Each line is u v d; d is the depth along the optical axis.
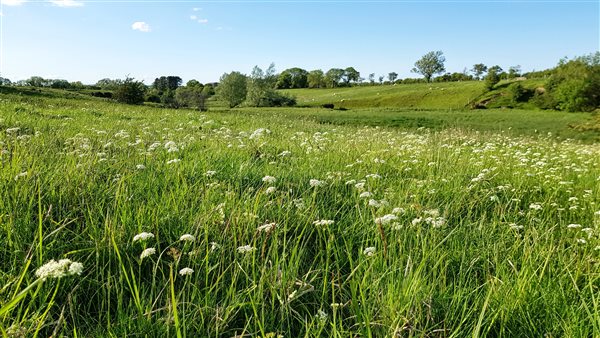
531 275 3.48
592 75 78.06
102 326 2.94
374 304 3.07
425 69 191.50
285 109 79.19
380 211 4.46
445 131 19.98
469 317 3.15
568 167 10.13
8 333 2.32
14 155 5.59
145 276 3.58
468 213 5.50
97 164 5.95
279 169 7.15
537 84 108.44
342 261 4.03
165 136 10.80
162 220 4.17
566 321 3.08
